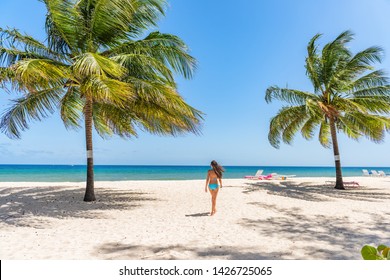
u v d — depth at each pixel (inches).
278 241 226.2
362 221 298.4
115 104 340.2
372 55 539.5
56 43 380.5
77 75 345.4
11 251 196.5
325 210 358.6
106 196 459.8
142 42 386.9
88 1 359.6
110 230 257.3
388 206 390.0
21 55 355.3
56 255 189.5
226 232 253.1
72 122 486.6
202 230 259.8
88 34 374.3
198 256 189.9
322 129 717.9
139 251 200.1
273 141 620.4
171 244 217.2
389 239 232.1
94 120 527.5
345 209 366.3
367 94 564.1
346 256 190.7
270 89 563.8
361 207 381.7
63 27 357.7
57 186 598.5
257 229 264.1
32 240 223.8
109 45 404.8
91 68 284.2
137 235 241.9
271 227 271.9
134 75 387.2
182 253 195.9
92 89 307.7
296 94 563.5
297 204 402.6
